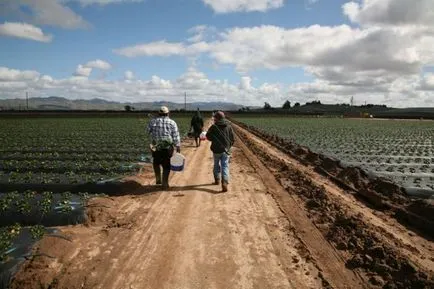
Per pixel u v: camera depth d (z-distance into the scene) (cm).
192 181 1448
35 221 941
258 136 4206
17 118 8188
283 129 5331
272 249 782
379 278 650
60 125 5691
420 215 1004
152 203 1117
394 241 827
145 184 1391
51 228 866
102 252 759
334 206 1080
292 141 3356
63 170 1702
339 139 3653
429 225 929
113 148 2642
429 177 1645
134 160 2044
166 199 1164
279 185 1389
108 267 693
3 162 1908
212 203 1122
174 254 752
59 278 647
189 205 1096
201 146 2741
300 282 644
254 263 715
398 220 1024
